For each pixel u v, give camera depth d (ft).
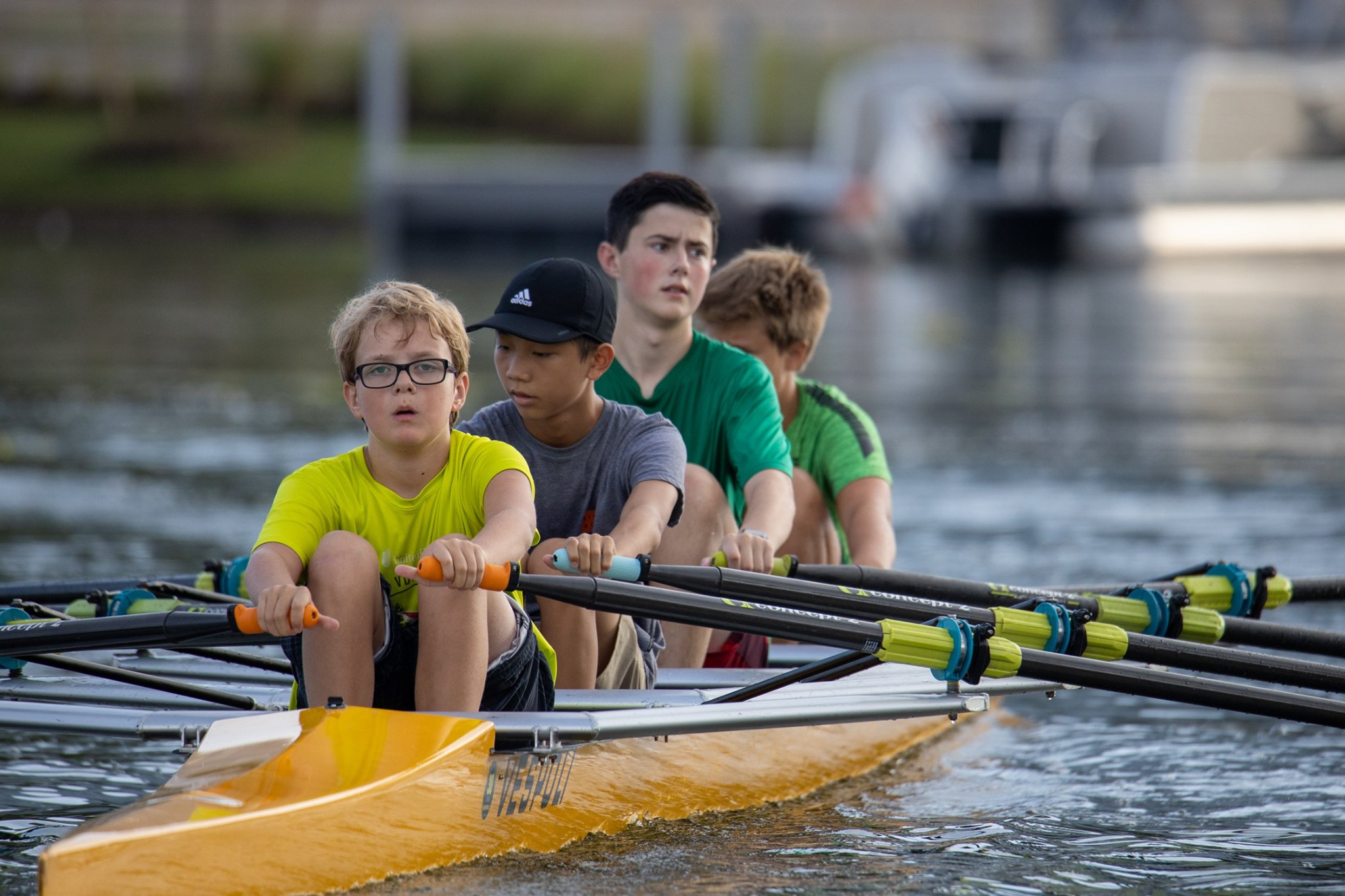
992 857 44.55
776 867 42.83
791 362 63.87
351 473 44.14
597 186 385.09
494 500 43.93
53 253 391.24
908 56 414.00
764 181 374.43
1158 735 61.00
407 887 38.37
